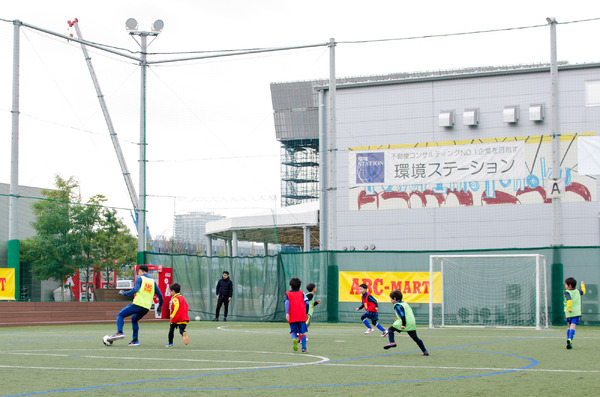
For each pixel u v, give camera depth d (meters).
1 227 45.56
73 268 47.19
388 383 9.10
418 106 33.25
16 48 24.97
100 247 49.53
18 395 7.93
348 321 26.58
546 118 31.45
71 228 47.72
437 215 32.53
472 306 25.66
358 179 33.25
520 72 32.00
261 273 28.81
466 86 32.75
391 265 26.34
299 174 106.12
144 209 28.53
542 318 25.03
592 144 29.80
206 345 15.58
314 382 9.18
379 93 33.81
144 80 28.42
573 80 31.14
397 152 33.00
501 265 25.55
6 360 11.91
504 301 25.42
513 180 31.55
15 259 25.02
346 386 8.80
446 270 25.83
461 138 32.50
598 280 24.50
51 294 50.31
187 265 29.56
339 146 34.16
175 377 9.63
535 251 25.38
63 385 8.77
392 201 33.19
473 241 31.88
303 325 13.88
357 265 26.72
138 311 15.27
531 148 31.25
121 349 14.35
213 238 51.47
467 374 10.09
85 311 26.97
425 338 18.22
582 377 9.72
